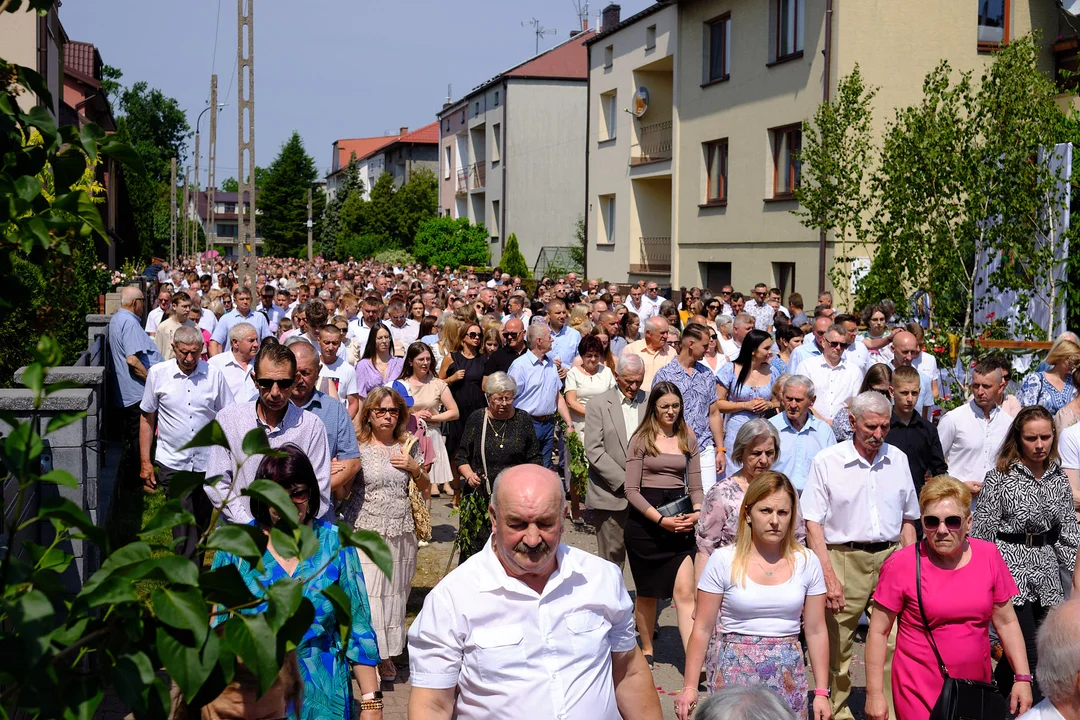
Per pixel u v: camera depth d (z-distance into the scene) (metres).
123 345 11.43
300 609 1.85
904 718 5.16
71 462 6.08
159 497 10.87
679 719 5.10
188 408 8.50
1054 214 13.27
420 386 10.62
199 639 1.68
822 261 22.81
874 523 6.33
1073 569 6.20
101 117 40.41
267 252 107.56
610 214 37.72
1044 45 22.36
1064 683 3.57
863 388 8.11
